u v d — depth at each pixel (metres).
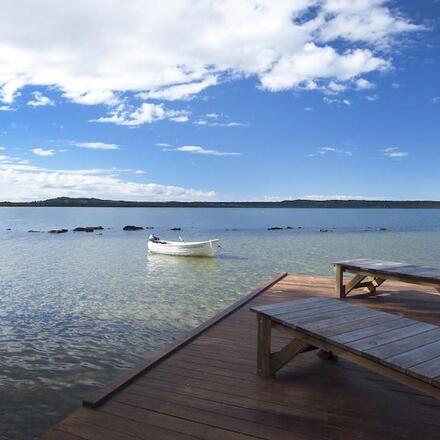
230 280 15.25
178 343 5.06
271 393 3.83
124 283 14.54
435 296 8.08
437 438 3.12
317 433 3.18
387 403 3.66
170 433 3.16
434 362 2.93
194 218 103.25
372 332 3.59
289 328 3.93
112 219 91.19
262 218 105.88
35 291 12.97
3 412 5.25
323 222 83.25
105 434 3.14
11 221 77.00
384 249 27.81
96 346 7.64
